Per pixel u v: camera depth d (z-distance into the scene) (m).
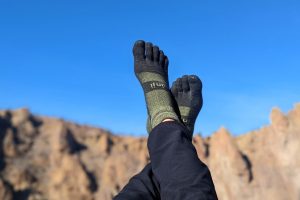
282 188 75.44
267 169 78.81
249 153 82.06
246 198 74.12
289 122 83.06
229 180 77.38
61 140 87.88
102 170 82.94
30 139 89.12
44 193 77.12
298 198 73.31
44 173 82.00
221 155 79.31
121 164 82.75
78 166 81.31
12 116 94.31
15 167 80.62
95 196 77.50
